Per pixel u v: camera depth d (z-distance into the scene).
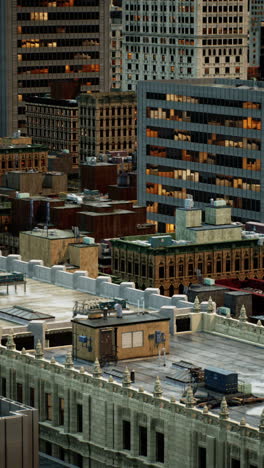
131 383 177.25
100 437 173.62
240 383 175.12
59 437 179.25
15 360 185.50
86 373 175.62
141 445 169.38
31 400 184.25
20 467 136.50
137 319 189.38
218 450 158.50
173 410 163.88
